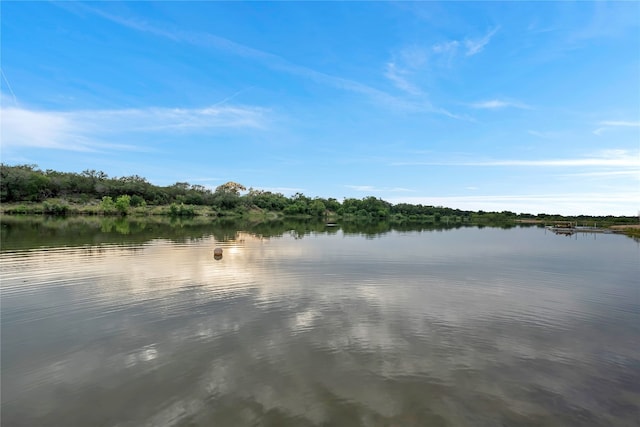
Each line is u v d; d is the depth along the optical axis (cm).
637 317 1215
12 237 3272
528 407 664
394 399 680
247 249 2855
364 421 610
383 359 854
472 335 1027
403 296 1442
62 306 1233
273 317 1148
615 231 6719
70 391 699
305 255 2555
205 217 11125
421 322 1128
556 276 1930
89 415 624
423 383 744
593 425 614
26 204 10669
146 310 1201
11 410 638
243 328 1046
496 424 611
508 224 11950
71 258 2173
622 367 839
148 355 859
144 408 643
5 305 1239
